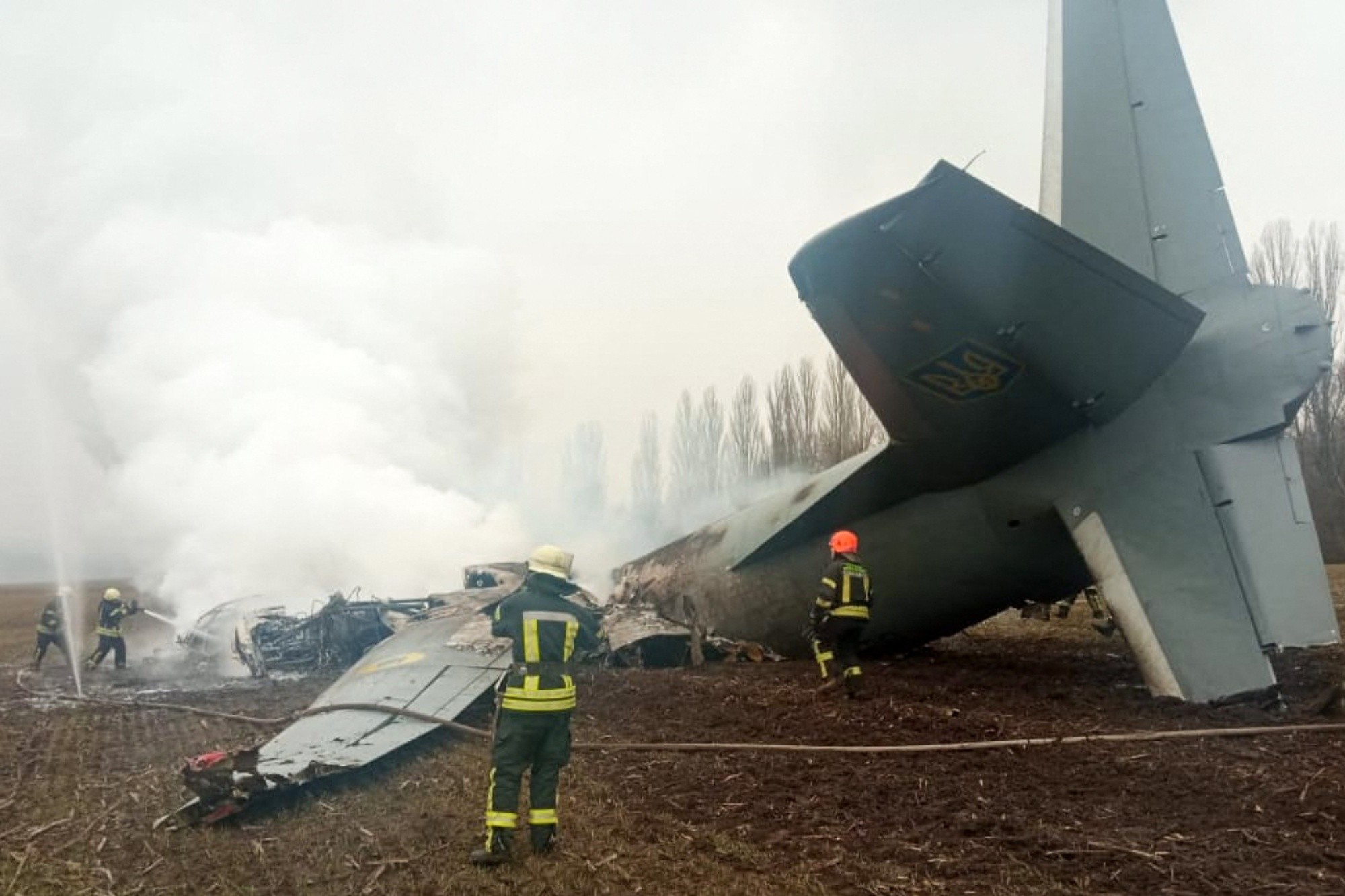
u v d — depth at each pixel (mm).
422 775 6508
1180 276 9039
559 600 5168
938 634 10086
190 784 5480
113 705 10156
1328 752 6125
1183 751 6312
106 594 14391
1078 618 15672
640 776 6363
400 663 8453
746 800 5758
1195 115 9484
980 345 7527
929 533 9523
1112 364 7805
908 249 6770
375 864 4855
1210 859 4543
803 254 7020
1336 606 14445
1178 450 8078
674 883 4527
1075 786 5738
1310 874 4332
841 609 8383
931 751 6562
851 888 4402
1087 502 8367
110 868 4906
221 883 4656
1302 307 8172
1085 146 10031
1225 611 7445
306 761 6176
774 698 8508
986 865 4605
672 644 11297
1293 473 7996
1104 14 10289
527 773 6414
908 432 8766
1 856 5145
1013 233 6648
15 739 8492
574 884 4547
